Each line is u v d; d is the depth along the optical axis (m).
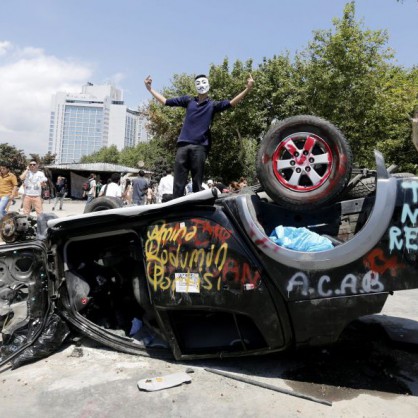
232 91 22.38
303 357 3.59
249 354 3.24
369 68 17.81
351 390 3.01
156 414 2.66
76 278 3.77
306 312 2.96
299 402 2.82
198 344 3.45
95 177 21.83
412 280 2.81
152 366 3.39
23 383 3.09
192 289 3.18
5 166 9.90
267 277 3.04
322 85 18.34
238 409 2.73
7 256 3.67
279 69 22.50
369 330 4.29
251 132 24.30
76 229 3.61
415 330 4.21
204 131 4.32
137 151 63.25
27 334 3.57
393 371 3.34
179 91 24.83
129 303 4.05
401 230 2.81
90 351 3.68
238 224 3.09
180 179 4.36
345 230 3.43
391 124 19.30
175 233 3.27
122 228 3.46
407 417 2.64
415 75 20.27
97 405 2.77
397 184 2.84
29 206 10.05
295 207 3.16
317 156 3.10
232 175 26.33
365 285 2.85
